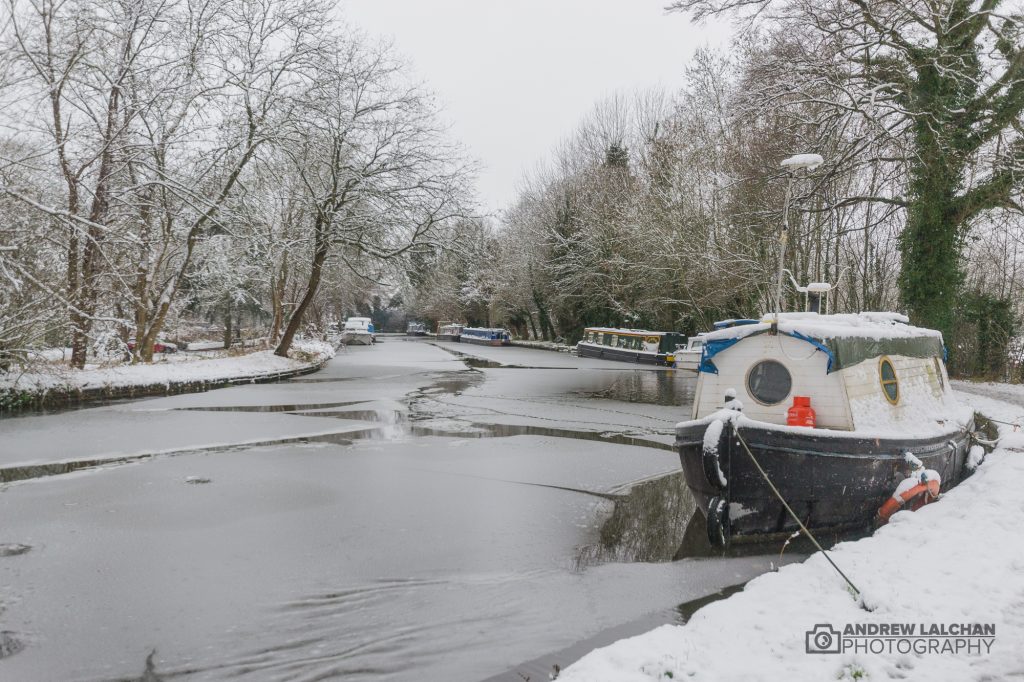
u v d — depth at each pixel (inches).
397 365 1494.8
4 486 411.2
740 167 1199.6
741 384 367.9
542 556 305.1
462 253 1325.0
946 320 899.4
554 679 175.5
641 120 2127.2
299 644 219.5
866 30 841.5
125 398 829.8
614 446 556.1
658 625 236.5
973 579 226.1
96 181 891.4
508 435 601.0
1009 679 163.8
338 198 1228.5
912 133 892.0
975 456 461.4
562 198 2240.4
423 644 220.1
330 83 1079.0
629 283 1827.0
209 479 431.5
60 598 251.9
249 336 2252.7
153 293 1035.9
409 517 358.6
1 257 645.9
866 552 267.3
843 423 346.0
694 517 368.8
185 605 247.4
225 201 997.2
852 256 1309.1
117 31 887.7
